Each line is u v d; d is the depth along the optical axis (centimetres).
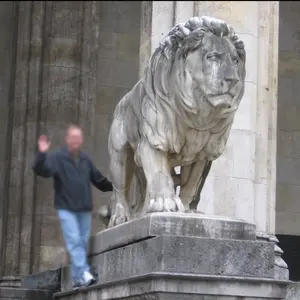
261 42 2438
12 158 3344
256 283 1516
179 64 1611
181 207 1652
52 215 3350
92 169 1858
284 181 2417
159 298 1481
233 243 1533
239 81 1605
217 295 1498
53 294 1998
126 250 1642
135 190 1884
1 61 3238
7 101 3275
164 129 1662
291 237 2338
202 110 1608
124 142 1847
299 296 1769
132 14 3606
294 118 2450
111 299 1655
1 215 3294
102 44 3569
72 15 3516
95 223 3250
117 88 3544
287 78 2481
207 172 1762
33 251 3322
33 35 3444
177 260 1508
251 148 2364
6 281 3186
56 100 3441
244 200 2331
